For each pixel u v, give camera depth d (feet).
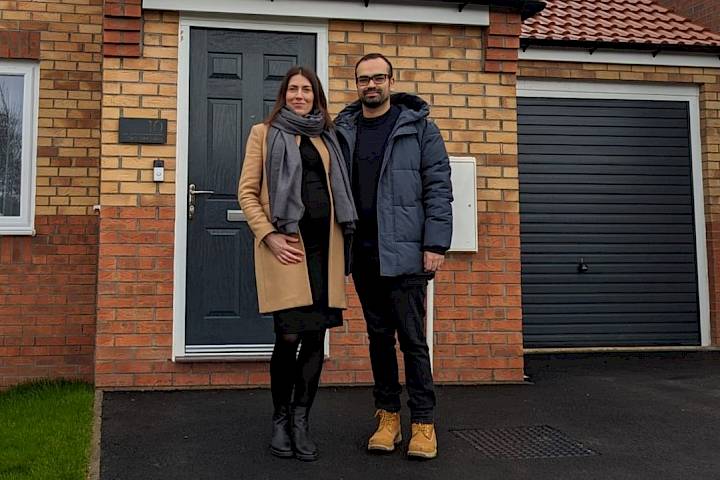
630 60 24.35
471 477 10.73
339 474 10.77
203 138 16.84
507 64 18.20
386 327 12.04
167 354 16.14
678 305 24.47
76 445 12.22
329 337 16.93
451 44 18.07
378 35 17.78
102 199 16.12
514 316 17.72
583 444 12.41
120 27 16.28
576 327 23.85
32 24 19.22
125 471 10.77
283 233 10.99
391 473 10.84
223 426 13.12
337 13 17.35
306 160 11.39
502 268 17.76
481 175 17.90
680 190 24.86
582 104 24.56
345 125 12.26
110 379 15.90
